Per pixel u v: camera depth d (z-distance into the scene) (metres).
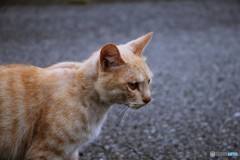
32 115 0.94
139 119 1.45
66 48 2.29
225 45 2.52
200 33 2.82
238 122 1.41
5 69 0.96
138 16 3.28
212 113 1.49
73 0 3.61
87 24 2.92
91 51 2.25
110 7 3.60
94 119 0.96
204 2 3.93
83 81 0.95
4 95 0.94
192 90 1.73
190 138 1.31
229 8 3.65
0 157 0.97
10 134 0.94
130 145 1.26
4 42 2.35
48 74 0.96
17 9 3.29
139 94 0.96
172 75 1.93
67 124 0.93
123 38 2.57
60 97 0.93
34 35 2.54
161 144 1.27
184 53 2.33
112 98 0.95
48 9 3.37
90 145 1.25
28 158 0.94
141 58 1.00
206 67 2.07
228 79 1.88
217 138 1.30
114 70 0.94
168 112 1.50
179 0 4.02
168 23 3.08
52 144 0.93
